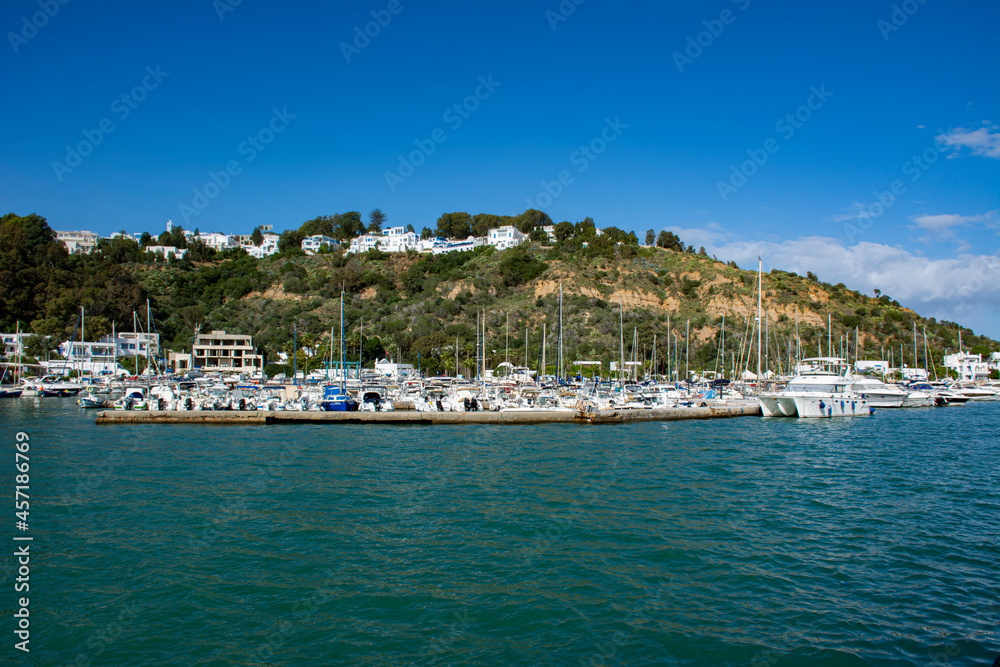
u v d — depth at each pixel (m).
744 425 63.62
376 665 16.42
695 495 32.50
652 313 147.88
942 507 30.55
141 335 131.00
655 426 62.25
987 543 25.23
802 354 125.31
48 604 19.81
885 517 28.77
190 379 95.94
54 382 98.19
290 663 16.56
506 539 25.53
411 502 30.84
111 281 150.12
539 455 43.91
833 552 24.19
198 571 22.28
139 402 65.94
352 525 27.22
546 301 151.25
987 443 51.78
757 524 27.58
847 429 61.06
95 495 31.98
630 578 21.72
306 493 32.50
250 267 197.88
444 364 127.06
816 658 16.53
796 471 38.75
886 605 19.61
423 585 21.19
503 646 17.31
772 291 157.12
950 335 157.38
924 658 16.48
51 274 146.38
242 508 29.73
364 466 39.66
